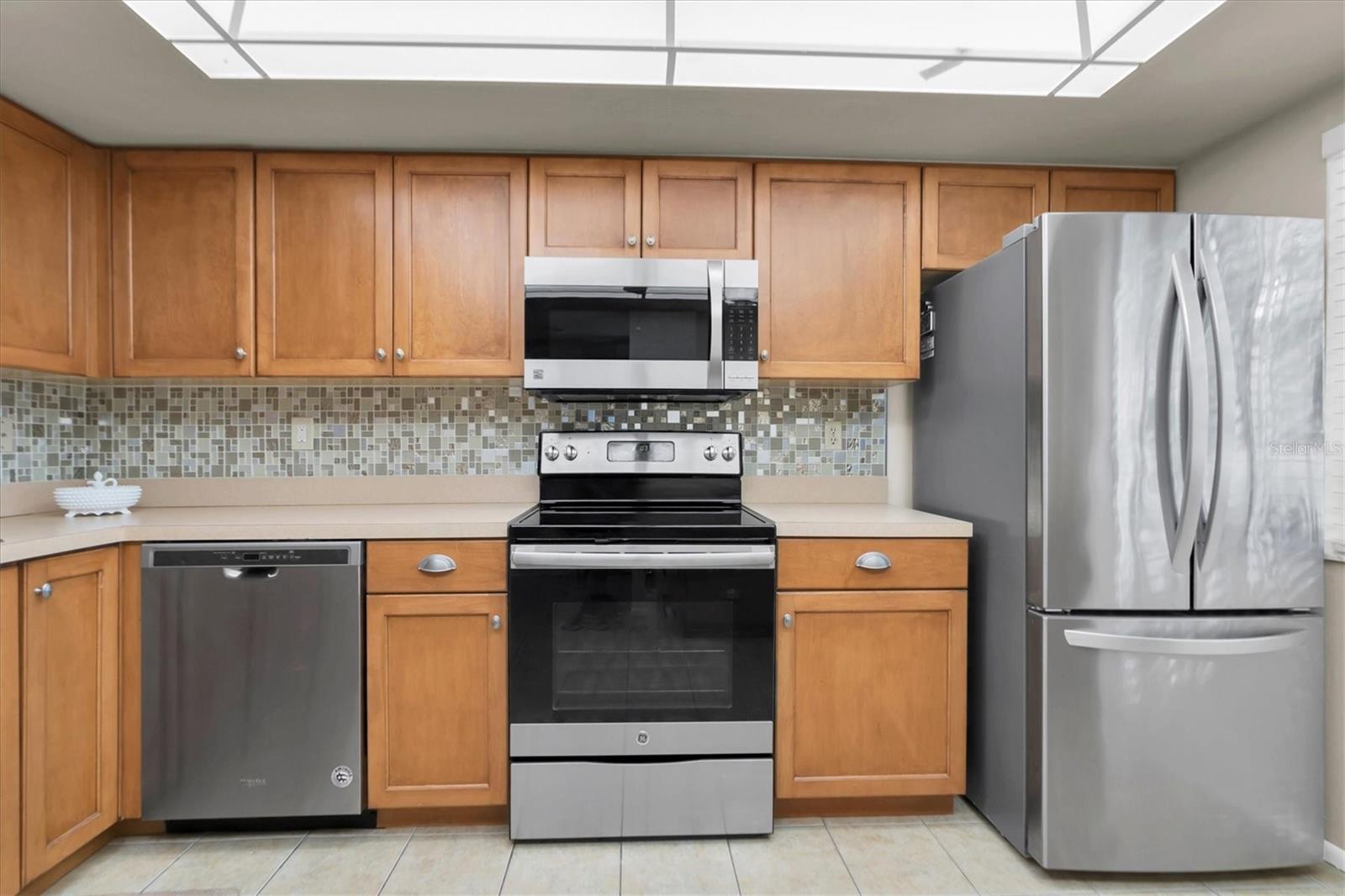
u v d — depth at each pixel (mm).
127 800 1873
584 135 2131
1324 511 1788
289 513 2193
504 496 2494
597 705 1918
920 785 2004
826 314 2297
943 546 2004
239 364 2188
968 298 2113
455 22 1537
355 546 1905
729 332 2176
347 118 2006
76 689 1743
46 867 1646
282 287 2203
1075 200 2352
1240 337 1729
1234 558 1730
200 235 2186
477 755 1941
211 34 1559
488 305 2240
